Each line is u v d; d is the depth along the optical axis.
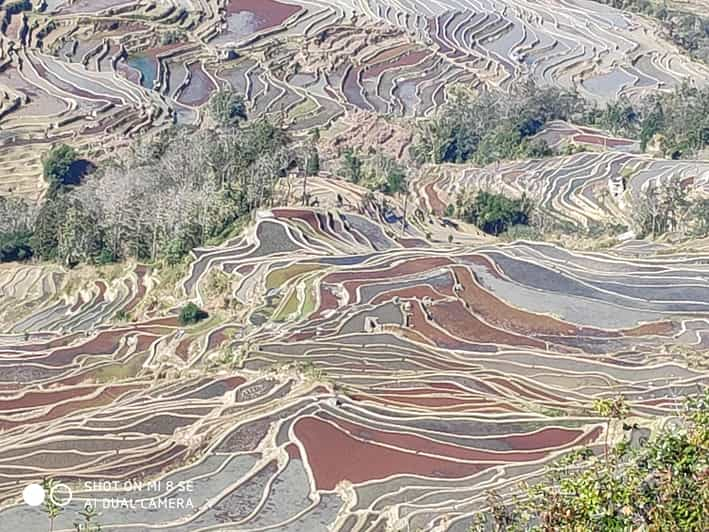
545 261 83.50
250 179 99.50
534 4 199.62
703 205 100.19
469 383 62.56
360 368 64.25
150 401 60.78
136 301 85.81
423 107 149.75
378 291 76.31
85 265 92.44
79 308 86.62
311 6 190.38
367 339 68.50
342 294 76.19
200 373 65.44
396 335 69.00
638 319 73.06
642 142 126.06
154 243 92.25
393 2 196.12
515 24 188.75
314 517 48.84
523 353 66.75
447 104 144.88
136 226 93.50
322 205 97.50
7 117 134.50
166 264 88.69
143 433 57.03
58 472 52.94
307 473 52.28
